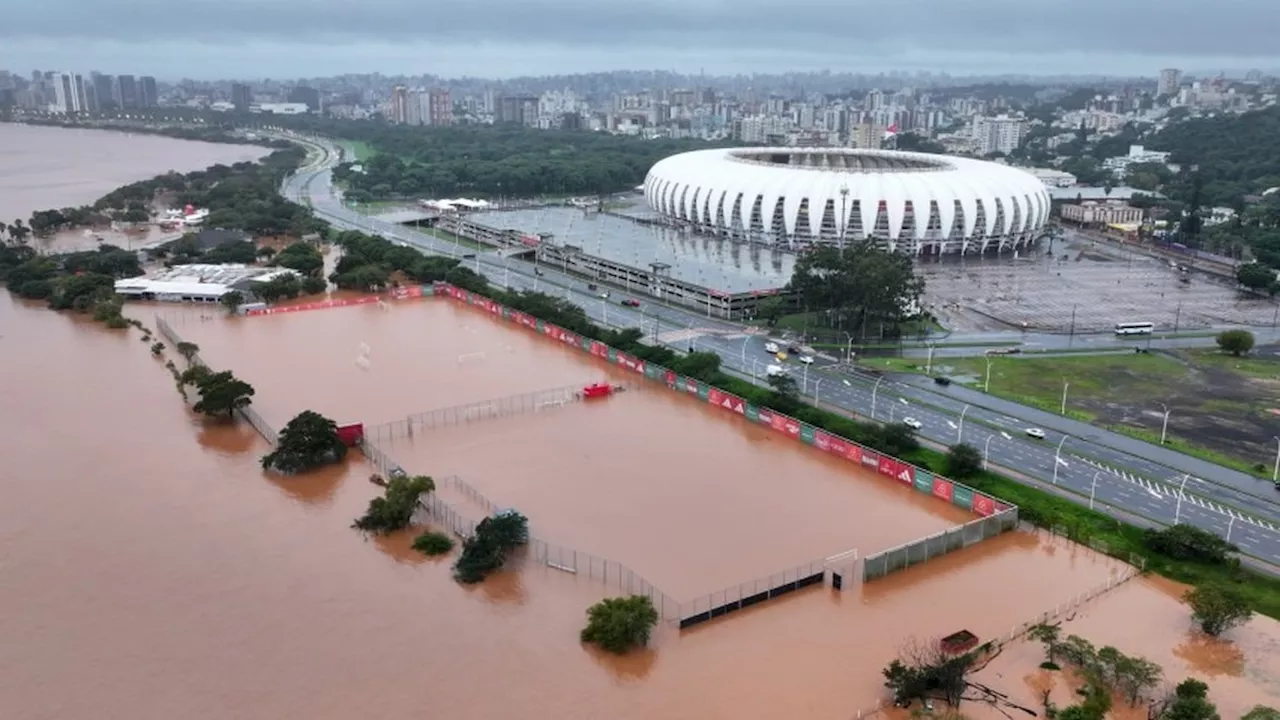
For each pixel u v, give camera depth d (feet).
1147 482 571.69
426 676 378.32
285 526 505.25
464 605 431.02
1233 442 636.89
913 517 531.09
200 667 382.22
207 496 539.70
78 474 566.36
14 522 503.61
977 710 360.69
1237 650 404.57
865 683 378.32
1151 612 436.35
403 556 474.90
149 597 433.07
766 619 426.10
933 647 398.42
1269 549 488.44
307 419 587.68
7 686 368.68
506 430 652.48
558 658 392.47
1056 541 505.66
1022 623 423.64
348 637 403.95
